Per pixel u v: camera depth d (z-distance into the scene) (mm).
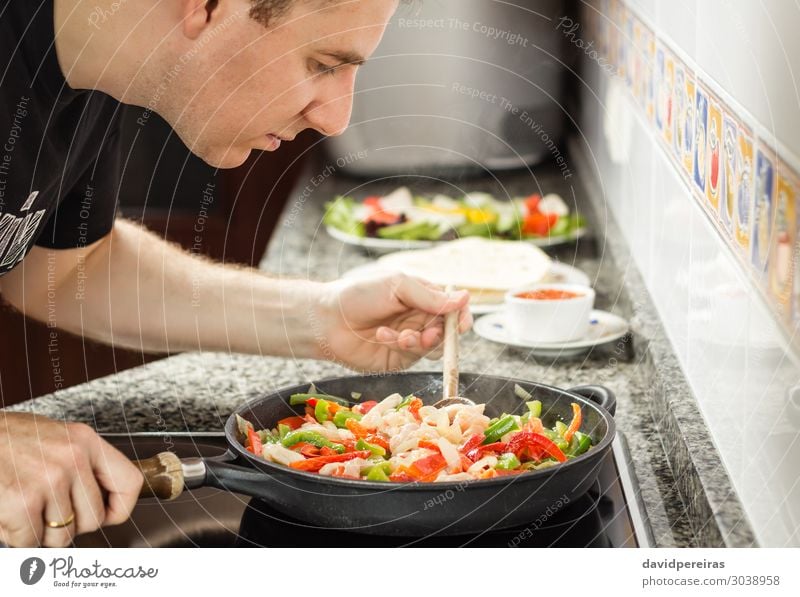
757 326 724
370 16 909
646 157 1276
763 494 702
